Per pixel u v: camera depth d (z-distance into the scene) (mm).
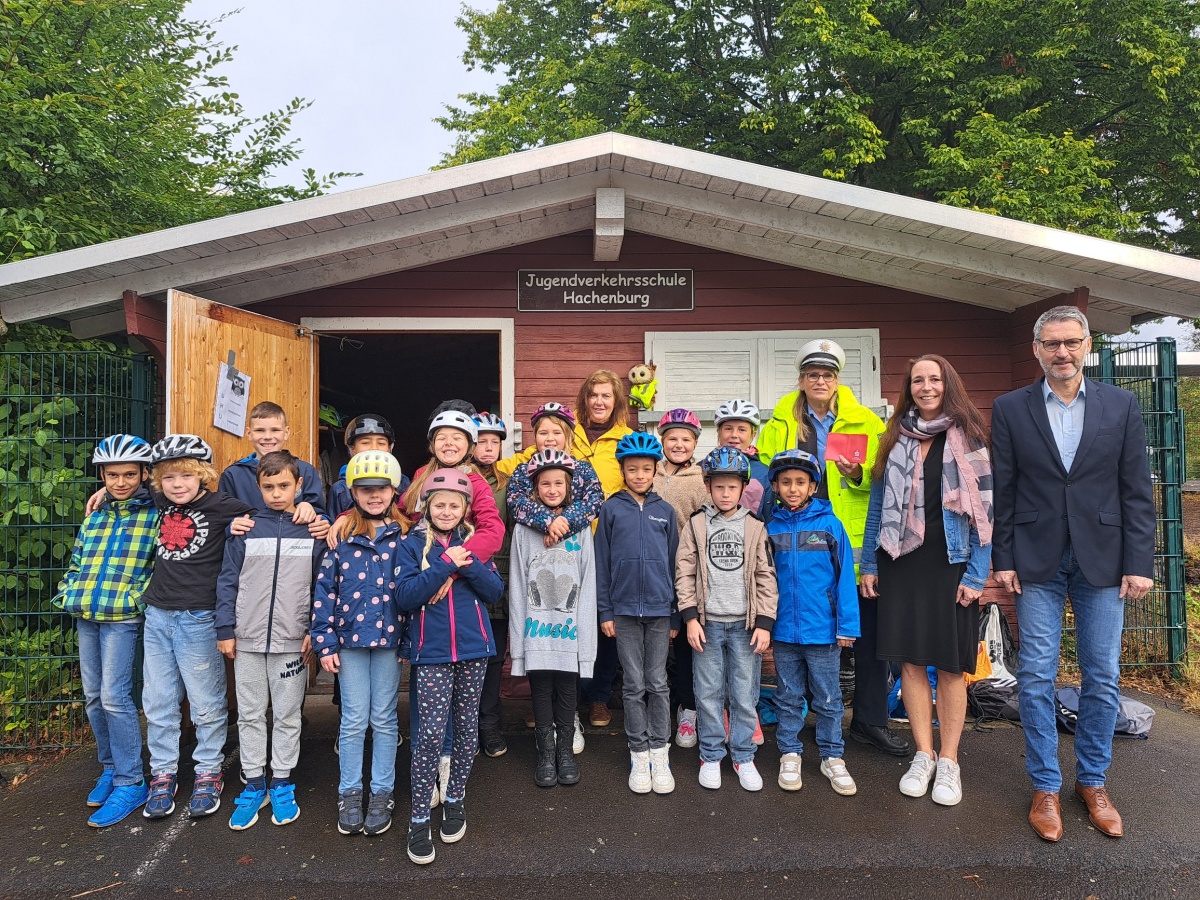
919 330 5215
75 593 3295
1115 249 4250
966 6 11906
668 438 3996
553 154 4289
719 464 3473
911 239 4648
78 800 3451
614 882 2797
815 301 5223
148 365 4879
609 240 4879
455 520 3045
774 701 3846
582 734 4004
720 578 3486
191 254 4324
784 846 3006
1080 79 12352
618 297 5223
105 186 6262
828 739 3486
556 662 3396
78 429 5414
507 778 3605
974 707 4367
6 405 4504
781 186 4340
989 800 3352
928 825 3148
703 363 5223
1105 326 5312
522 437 5168
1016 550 3213
